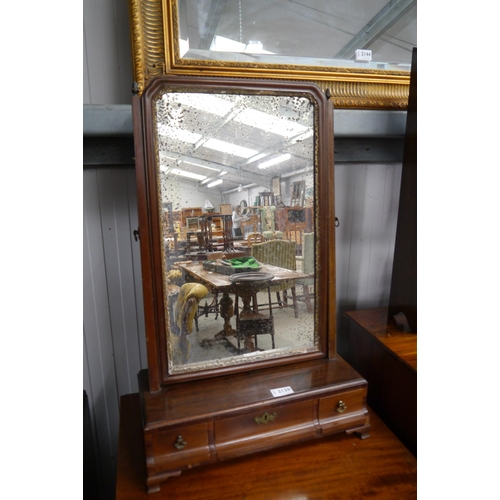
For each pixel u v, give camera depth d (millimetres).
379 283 1276
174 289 772
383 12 1002
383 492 679
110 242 986
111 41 899
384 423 892
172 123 734
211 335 811
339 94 1028
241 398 731
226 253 802
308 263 863
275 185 818
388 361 919
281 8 932
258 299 837
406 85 1081
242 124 780
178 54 878
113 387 1056
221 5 892
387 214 1234
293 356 863
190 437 685
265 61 948
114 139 916
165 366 774
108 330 1025
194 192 764
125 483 695
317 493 677
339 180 1163
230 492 678
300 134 821
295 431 755
